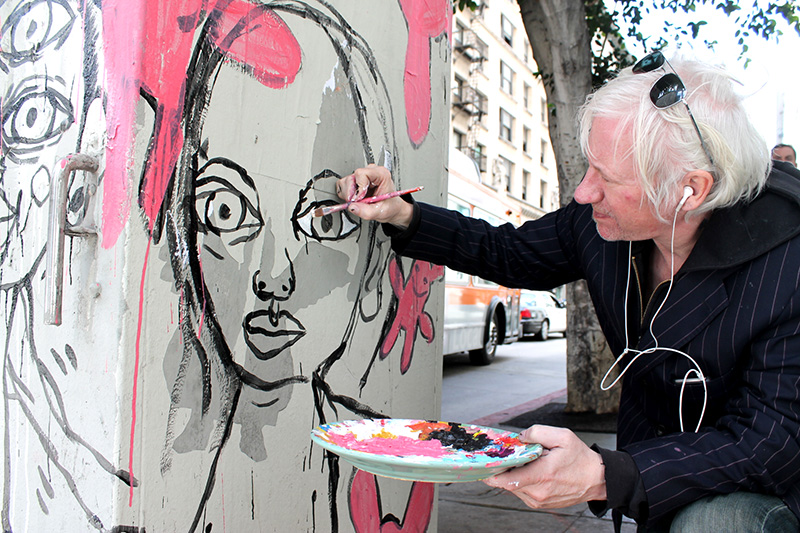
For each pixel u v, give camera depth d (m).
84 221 1.04
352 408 1.52
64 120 1.10
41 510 1.11
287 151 1.29
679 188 1.14
